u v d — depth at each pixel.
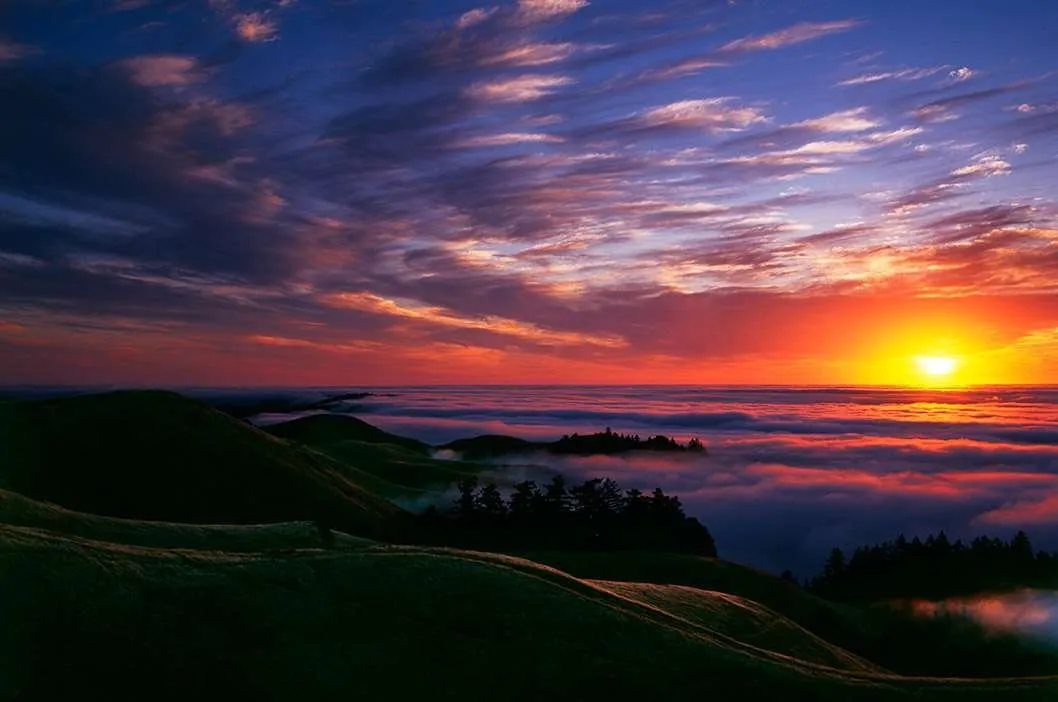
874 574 110.00
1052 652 74.00
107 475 89.00
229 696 27.20
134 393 108.62
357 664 29.72
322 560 36.22
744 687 31.95
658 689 31.05
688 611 47.09
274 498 92.31
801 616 74.62
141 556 34.00
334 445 181.75
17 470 85.12
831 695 32.12
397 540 89.25
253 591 32.47
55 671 26.41
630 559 79.81
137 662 27.56
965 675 68.19
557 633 33.38
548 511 106.81
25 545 31.92
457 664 30.69
